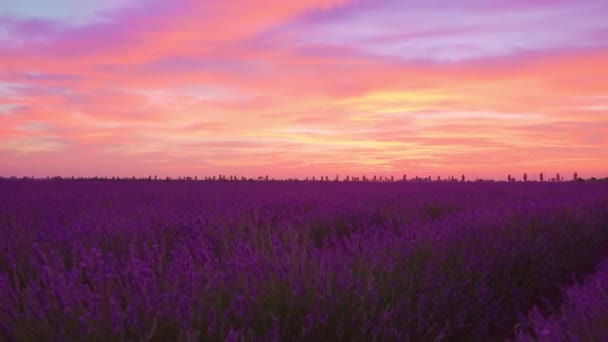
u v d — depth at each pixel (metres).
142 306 3.29
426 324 3.87
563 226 8.04
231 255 4.88
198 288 3.62
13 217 7.24
